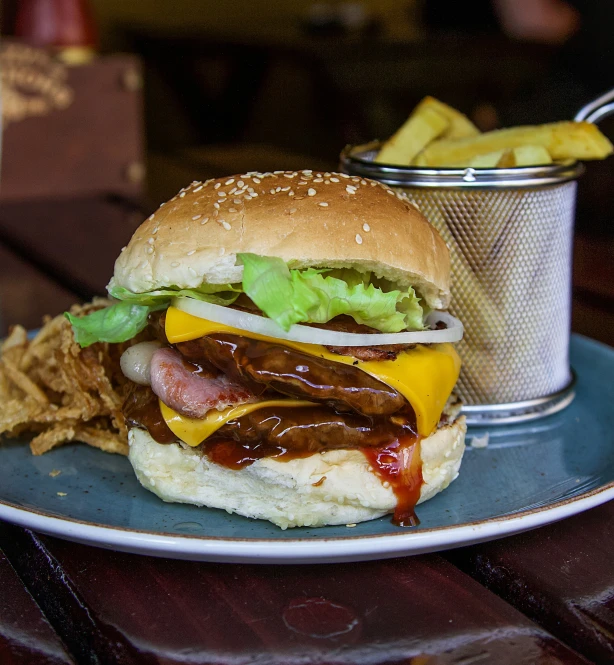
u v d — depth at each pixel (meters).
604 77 1.31
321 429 0.37
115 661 0.31
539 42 1.38
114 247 0.70
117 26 1.89
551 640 0.31
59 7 0.88
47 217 0.80
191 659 0.31
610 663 0.30
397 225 0.38
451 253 0.45
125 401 0.41
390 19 1.95
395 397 0.37
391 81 1.46
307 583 0.34
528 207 0.45
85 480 0.41
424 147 0.49
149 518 0.38
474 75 1.44
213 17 2.02
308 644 0.31
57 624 0.33
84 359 0.44
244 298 0.38
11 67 0.81
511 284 0.45
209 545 0.33
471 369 0.46
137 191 0.89
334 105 1.52
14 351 0.47
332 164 0.95
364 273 0.39
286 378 0.37
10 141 0.83
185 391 0.37
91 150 0.87
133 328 0.41
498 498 0.40
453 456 0.39
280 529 0.37
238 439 0.38
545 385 0.47
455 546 0.34
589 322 0.56
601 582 0.33
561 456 0.43
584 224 0.81
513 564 0.34
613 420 0.46
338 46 1.45
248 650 0.31
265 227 0.37
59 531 0.34
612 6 1.28
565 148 0.46
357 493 0.37
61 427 0.43
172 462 0.38
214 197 0.38
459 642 0.31
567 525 0.36
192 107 1.77
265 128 1.75
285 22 2.04
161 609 0.33
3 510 0.35
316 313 0.37
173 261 0.38
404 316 0.38
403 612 0.32
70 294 0.60
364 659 0.31
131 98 0.87
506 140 0.47
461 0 1.71
